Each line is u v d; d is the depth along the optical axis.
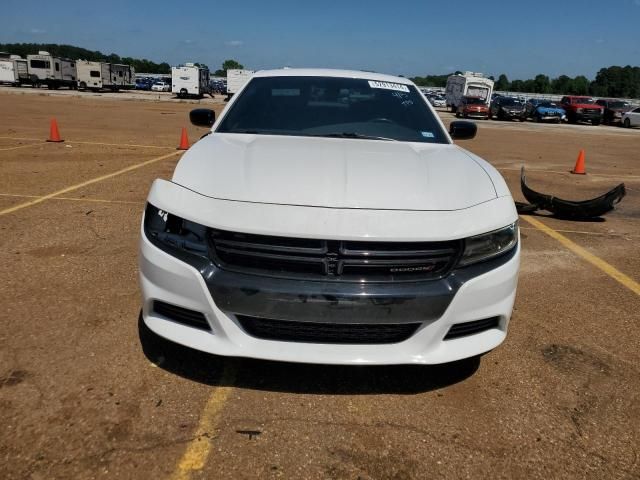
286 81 4.06
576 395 2.71
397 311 2.30
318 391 2.61
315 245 2.28
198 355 2.86
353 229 2.27
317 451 2.21
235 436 2.27
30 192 6.61
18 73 54.19
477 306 2.43
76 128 15.45
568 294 4.10
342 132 3.54
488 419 2.48
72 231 5.00
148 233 2.50
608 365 3.02
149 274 2.46
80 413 2.35
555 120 35.94
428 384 2.73
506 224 2.55
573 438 2.38
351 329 2.36
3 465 2.04
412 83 4.38
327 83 4.05
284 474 2.08
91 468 2.05
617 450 2.31
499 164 12.43
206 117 4.03
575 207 6.62
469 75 45.31
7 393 2.46
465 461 2.20
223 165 2.70
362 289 2.27
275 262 2.30
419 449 2.26
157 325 2.49
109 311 3.33
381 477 2.09
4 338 2.95
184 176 2.64
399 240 2.28
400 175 2.70
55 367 2.69
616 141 21.97
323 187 2.49
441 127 3.81
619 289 4.27
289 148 3.01
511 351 3.12
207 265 2.33
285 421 2.38
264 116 3.66
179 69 51.44
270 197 2.40
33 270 3.96
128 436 2.23
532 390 2.73
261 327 2.38
